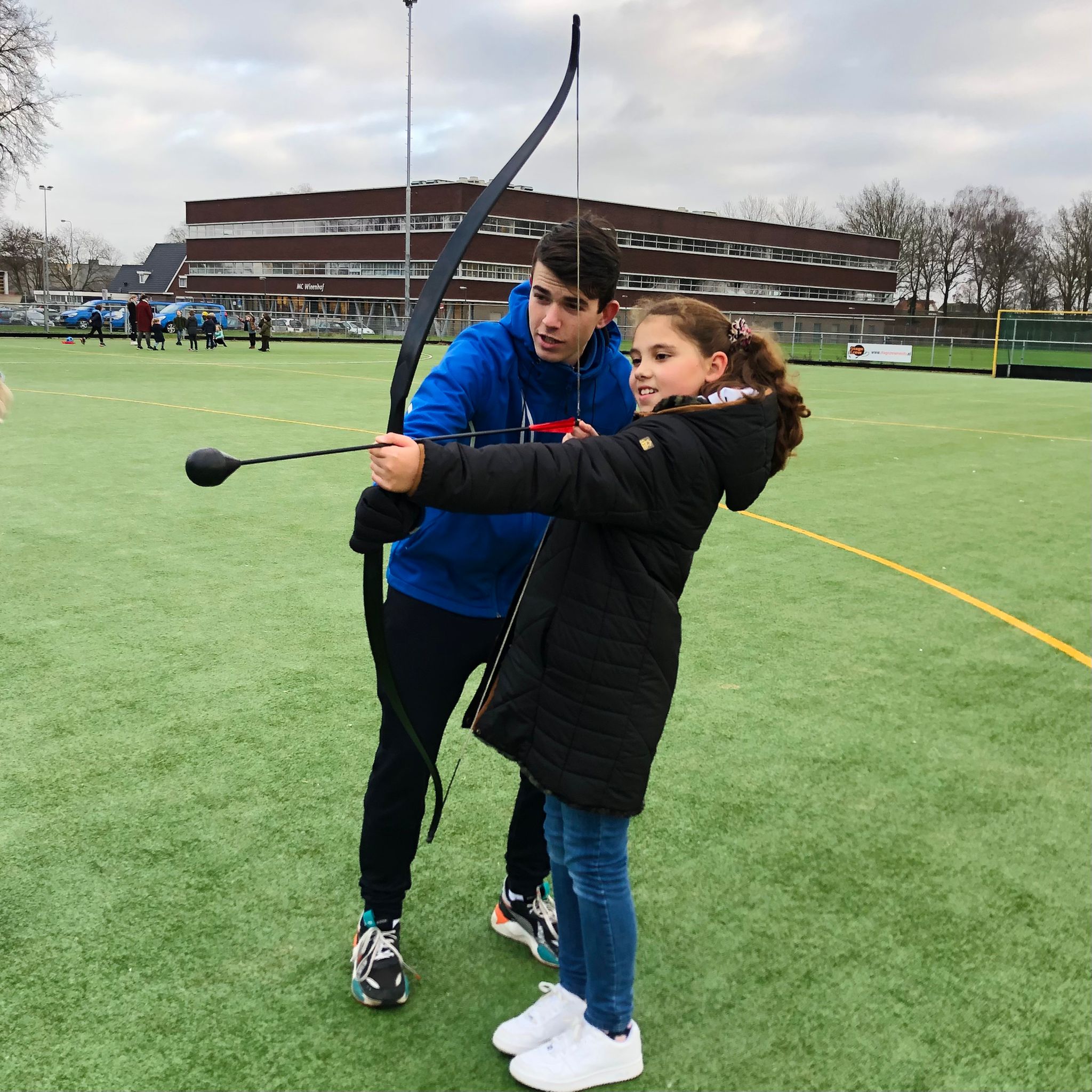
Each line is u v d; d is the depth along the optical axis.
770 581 5.20
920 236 67.75
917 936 2.28
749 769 3.08
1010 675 3.96
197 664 3.75
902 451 10.48
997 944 2.26
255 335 29.38
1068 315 27.53
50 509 6.12
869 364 34.38
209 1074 1.82
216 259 61.59
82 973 2.07
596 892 1.75
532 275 1.87
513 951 2.21
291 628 4.16
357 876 2.45
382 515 1.51
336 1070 1.84
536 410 2.00
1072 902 2.43
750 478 1.67
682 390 1.69
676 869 2.52
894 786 3.00
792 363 34.41
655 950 2.21
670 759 3.13
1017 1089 1.83
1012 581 5.38
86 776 2.88
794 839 2.68
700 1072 1.86
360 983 2.00
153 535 5.57
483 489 1.45
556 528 1.73
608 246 1.80
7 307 40.53
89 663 3.72
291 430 10.15
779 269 58.53
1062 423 14.18
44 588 4.58
